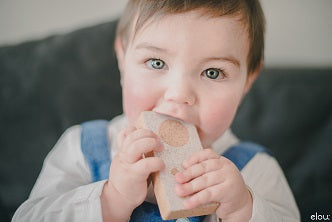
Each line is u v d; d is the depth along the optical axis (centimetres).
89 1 129
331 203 105
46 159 89
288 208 79
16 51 97
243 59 71
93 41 102
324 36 133
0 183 92
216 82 67
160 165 54
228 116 69
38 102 95
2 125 92
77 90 99
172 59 64
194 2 64
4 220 90
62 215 63
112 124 91
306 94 112
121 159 59
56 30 129
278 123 111
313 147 110
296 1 130
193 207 52
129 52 71
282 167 110
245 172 81
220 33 64
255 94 114
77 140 86
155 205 69
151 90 65
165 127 61
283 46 134
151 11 66
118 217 62
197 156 57
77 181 80
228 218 61
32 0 125
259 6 79
